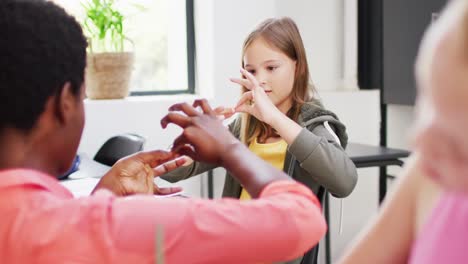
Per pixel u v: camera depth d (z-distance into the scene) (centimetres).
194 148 69
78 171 153
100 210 53
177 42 273
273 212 56
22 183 54
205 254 53
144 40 267
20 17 54
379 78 280
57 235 51
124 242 52
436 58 33
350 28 281
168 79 274
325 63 286
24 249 51
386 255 55
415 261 44
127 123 237
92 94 241
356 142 279
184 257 53
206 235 53
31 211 52
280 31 146
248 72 138
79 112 59
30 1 56
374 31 281
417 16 246
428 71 33
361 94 279
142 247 52
